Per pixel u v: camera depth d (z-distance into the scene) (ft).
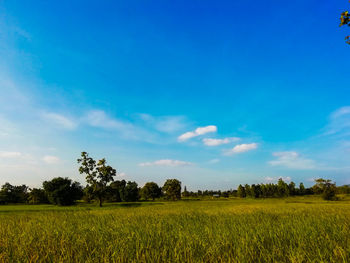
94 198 239.71
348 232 29.09
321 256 18.61
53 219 60.03
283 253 21.24
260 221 46.24
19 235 32.17
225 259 19.81
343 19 24.68
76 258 20.07
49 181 268.62
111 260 20.18
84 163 233.14
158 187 402.93
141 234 31.37
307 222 40.32
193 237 27.94
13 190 402.11
